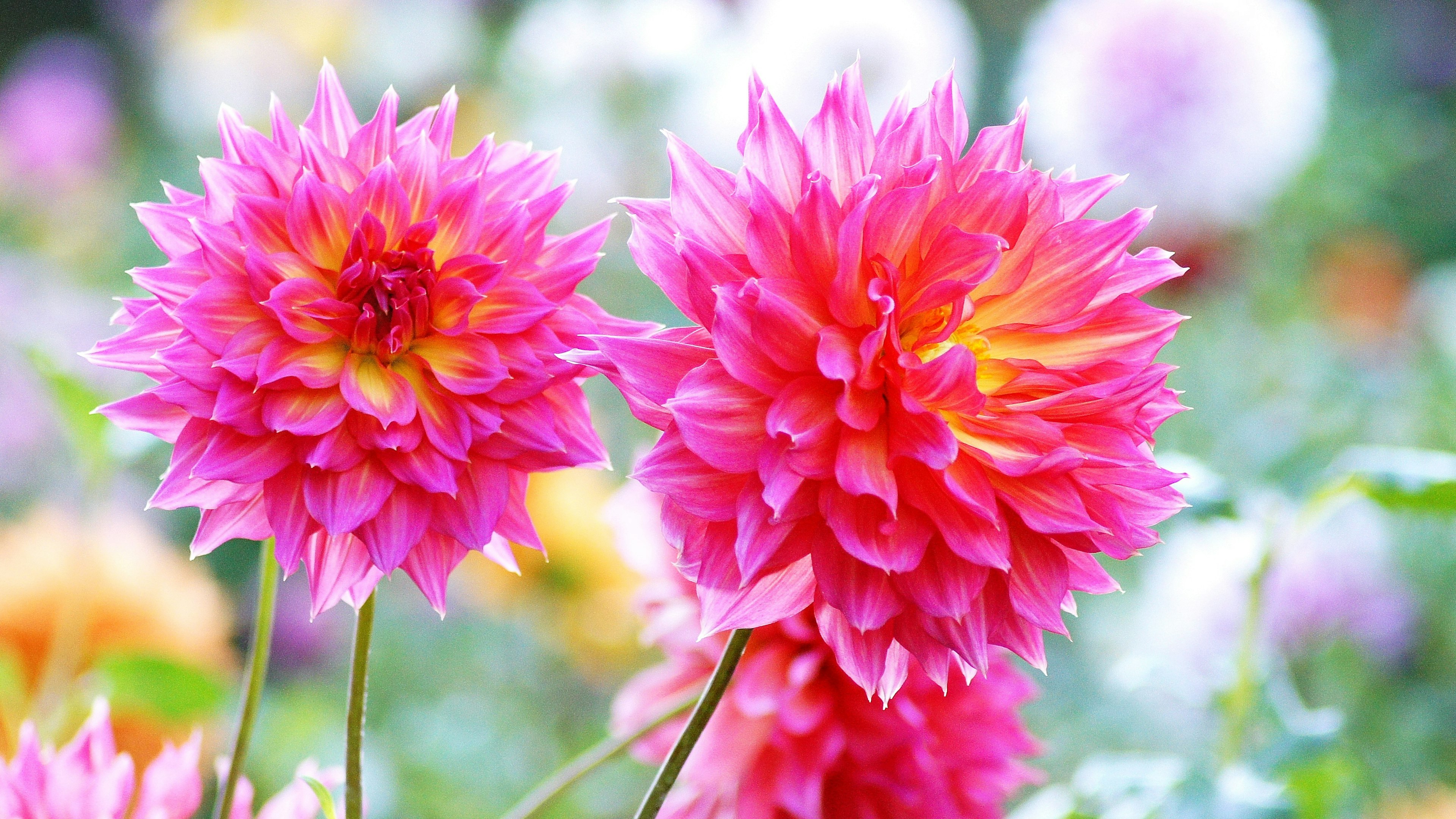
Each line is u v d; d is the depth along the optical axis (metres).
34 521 1.37
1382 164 2.18
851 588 0.83
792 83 2.10
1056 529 0.83
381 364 0.86
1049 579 0.84
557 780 0.94
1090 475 0.84
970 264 0.84
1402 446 1.83
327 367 0.85
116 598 1.27
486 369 0.85
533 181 0.89
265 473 0.84
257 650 0.88
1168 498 0.86
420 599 1.82
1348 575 1.69
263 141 0.87
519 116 2.33
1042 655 0.85
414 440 0.85
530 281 0.88
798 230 0.84
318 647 1.79
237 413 0.84
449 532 0.85
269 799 1.33
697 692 0.96
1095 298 0.87
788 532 0.83
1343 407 1.86
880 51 2.09
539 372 0.86
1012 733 0.97
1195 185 1.99
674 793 0.99
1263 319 2.04
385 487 0.85
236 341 0.84
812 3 2.11
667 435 0.83
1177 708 1.56
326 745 1.38
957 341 0.88
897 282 0.84
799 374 0.84
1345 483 1.07
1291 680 1.69
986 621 0.84
